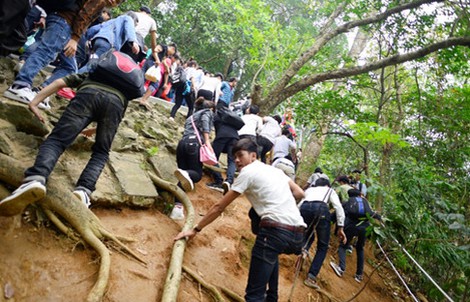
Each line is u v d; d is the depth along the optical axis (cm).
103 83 284
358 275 600
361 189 718
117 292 250
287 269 476
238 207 570
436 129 806
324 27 1145
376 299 581
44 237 259
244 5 1384
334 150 1198
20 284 220
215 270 356
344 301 488
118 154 419
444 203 535
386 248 749
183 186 420
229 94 918
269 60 1052
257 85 877
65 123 264
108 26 486
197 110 483
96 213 326
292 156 808
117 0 330
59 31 351
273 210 281
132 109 592
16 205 224
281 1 2042
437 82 889
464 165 760
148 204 383
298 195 310
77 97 274
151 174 428
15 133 317
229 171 566
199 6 1508
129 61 294
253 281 278
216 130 577
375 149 922
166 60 726
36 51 349
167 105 823
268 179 290
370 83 943
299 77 1066
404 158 763
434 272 631
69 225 274
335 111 886
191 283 308
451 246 455
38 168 238
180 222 403
